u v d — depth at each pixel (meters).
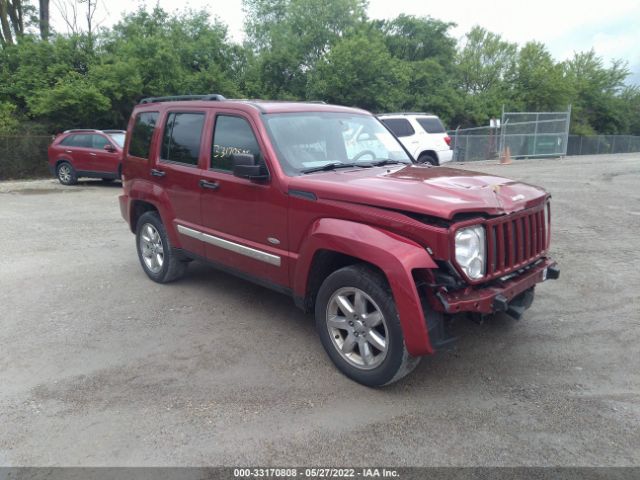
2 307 5.33
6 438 3.16
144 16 26.00
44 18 29.38
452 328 4.54
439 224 3.23
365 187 3.63
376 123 5.42
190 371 3.95
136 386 3.74
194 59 25.58
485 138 26.23
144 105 6.11
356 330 3.66
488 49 44.66
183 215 5.32
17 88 21.61
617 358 4.06
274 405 3.47
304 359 4.12
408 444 3.05
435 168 4.59
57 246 7.96
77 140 16.08
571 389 3.63
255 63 28.05
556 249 7.28
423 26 38.59
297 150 4.39
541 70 42.91
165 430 3.21
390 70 27.97
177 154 5.37
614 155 34.41
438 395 3.57
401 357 3.38
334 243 3.60
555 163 23.45
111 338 4.55
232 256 4.77
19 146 19.75
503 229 3.50
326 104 5.21
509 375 3.83
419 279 3.33
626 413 3.32
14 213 11.11
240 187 4.48
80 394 3.64
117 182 17.27
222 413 3.38
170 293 5.70
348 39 28.45
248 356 4.19
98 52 23.48
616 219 9.24
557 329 4.60
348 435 3.14
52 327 4.80
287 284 4.25
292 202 4.01
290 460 2.93
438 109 33.84
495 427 3.20
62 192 14.73
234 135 4.64
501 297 3.39
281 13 34.59
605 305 5.14
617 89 53.88
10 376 3.91
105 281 6.16
